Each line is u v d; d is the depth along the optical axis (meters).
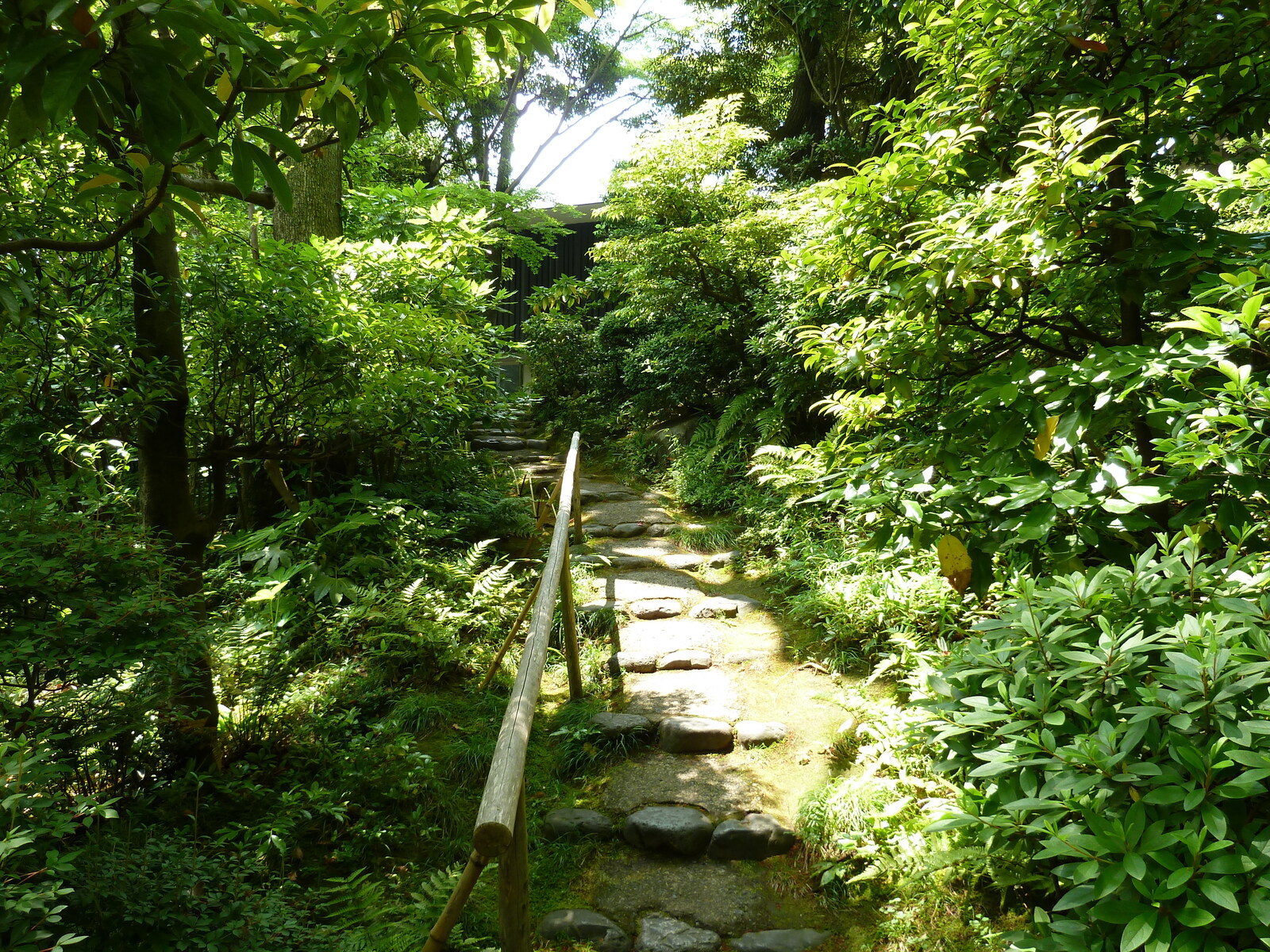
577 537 6.31
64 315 3.14
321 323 4.46
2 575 2.35
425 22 1.67
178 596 3.03
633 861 2.92
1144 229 2.22
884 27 7.26
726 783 3.28
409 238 7.36
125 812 2.55
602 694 4.00
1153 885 1.54
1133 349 2.00
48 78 1.29
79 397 3.50
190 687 2.87
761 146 12.20
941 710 2.25
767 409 6.95
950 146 2.58
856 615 4.17
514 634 3.94
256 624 3.68
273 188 1.65
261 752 3.17
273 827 2.69
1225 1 2.16
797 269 5.54
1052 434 2.01
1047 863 2.30
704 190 7.81
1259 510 2.02
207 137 1.59
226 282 4.22
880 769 3.13
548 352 10.71
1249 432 1.70
